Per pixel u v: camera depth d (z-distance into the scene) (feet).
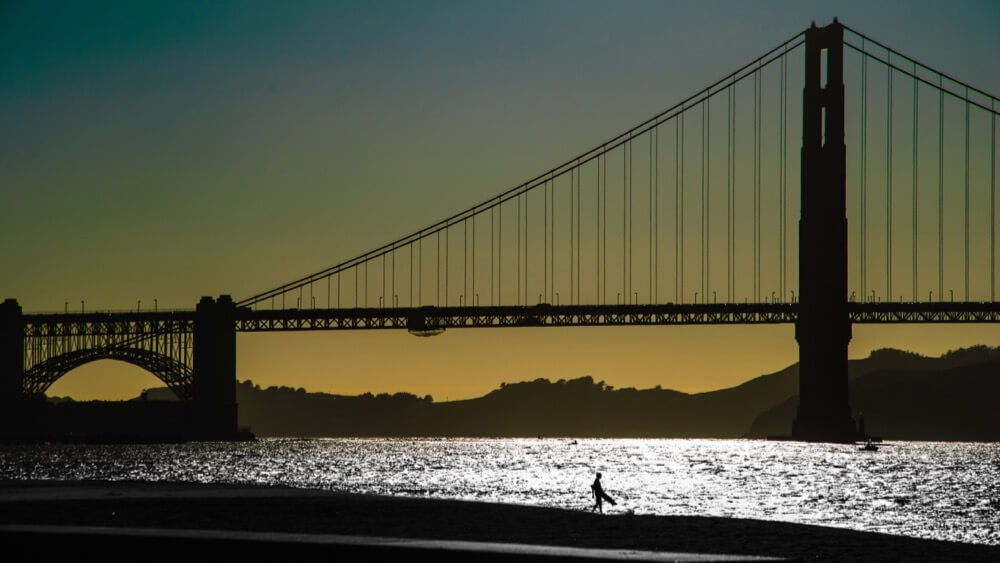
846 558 323.78
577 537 364.79
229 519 403.13
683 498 615.16
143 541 174.50
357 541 170.40
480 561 162.30
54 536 177.27
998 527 456.04
